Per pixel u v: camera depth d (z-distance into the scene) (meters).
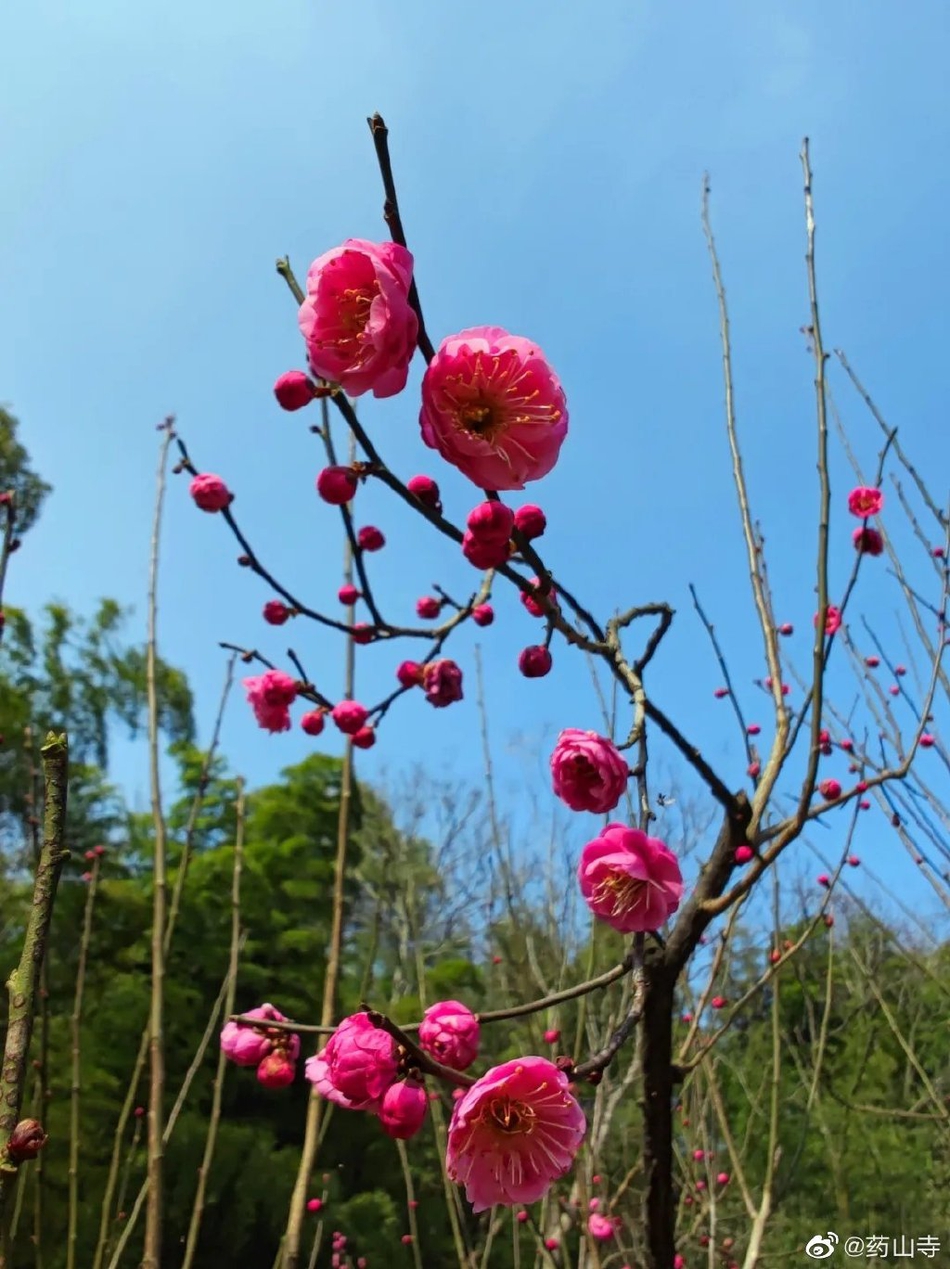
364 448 1.41
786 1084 5.73
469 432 1.31
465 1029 1.49
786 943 3.16
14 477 9.20
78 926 8.52
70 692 11.51
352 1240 8.20
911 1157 6.25
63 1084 6.84
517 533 1.47
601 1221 2.85
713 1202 3.49
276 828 11.19
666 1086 1.87
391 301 1.25
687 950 1.92
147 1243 2.30
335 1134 9.38
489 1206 1.35
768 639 2.54
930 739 3.40
